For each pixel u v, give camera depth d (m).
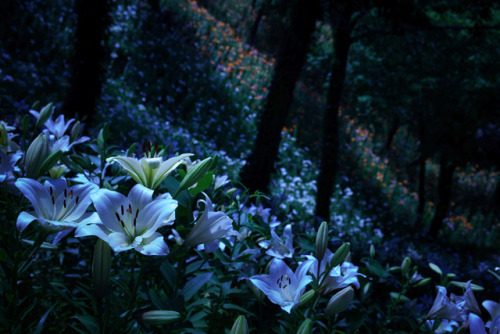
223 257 1.42
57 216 1.10
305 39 6.00
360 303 1.88
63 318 1.51
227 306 1.46
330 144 8.56
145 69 12.21
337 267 1.38
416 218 14.00
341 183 13.91
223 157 10.40
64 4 11.95
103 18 5.73
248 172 6.07
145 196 1.09
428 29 8.41
